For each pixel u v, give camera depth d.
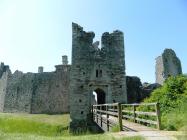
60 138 10.96
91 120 28.09
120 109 13.10
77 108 28.44
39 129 23.98
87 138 10.19
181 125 10.83
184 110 13.33
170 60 35.41
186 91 15.59
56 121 29.16
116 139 9.05
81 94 28.89
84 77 29.41
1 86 44.94
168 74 34.56
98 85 29.42
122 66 30.27
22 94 40.12
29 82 40.22
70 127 27.20
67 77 38.91
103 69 29.94
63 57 41.81
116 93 29.36
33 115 34.44
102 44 30.78
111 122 16.14
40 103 38.59
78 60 29.86
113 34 31.19
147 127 12.32
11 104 40.88
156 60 37.62
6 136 11.80
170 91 16.36
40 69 43.44
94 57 30.16
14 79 42.03
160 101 16.28
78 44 30.38
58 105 37.97
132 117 15.28
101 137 10.04
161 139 8.38
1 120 22.45
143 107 17.33
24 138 11.04
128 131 11.63
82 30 30.91
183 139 8.14
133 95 35.41
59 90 38.59
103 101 32.97
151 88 35.88
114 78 29.80
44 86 39.28
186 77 17.20
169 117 12.97
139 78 37.22
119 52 30.69
